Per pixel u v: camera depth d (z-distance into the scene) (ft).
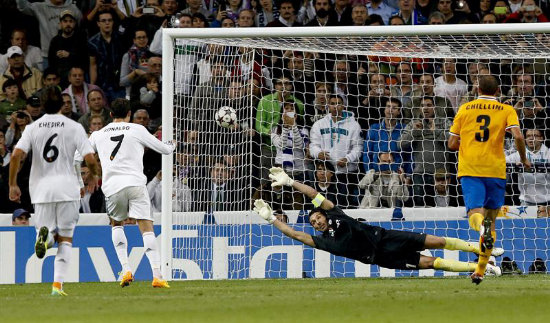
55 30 176.45
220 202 144.97
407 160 157.48
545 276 130.41
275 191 153.69
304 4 180.55
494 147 101.40
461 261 135.03
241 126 157.17
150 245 106.42
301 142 157.79
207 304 77.61
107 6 174.19
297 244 137.39
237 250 137.69
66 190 92.73
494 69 167.32
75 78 169.78
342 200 157.58
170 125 129.90
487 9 181.27
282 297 86.02
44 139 92.38
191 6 178.60
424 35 133.49
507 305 73.05
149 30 174.19
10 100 170.50
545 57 142.82
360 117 164.14
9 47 174.40
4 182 161.38
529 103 160.86
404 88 163.73
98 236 137.49
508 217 140.36
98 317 65.92
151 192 160.76
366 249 122.21
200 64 153.38
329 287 104.78
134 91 172.55
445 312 67.00
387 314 65.72
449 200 157.28
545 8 184.44
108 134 105.70
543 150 155.33
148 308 73.82
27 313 70.85
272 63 165.58
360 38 142.61
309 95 168.04
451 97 160.76
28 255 138.21
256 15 181.06
